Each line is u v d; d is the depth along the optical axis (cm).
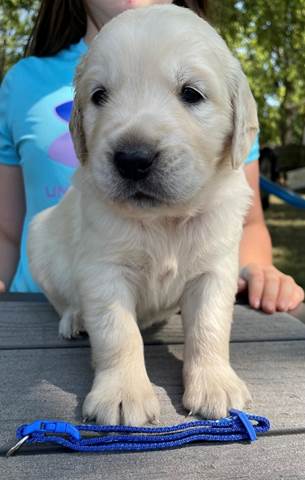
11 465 15
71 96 44
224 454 16
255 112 26
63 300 29
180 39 23
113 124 22
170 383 22
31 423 17
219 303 24
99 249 24
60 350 25
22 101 44
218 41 25
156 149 21
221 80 25
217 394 20
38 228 33
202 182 23
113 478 15
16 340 26
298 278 84
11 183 47
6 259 47
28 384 21
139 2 39
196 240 24
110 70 24
